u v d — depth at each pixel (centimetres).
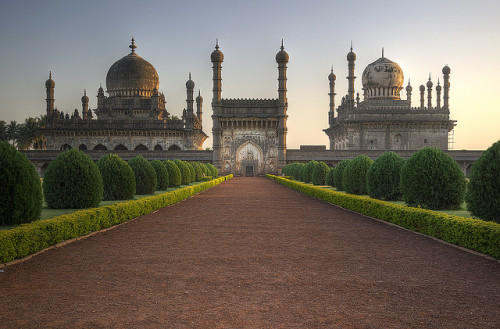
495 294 731
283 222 1580
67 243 1144
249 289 755
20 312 638
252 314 635
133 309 652
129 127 7162
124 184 2108
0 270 859
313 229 1416
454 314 638
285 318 620
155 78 7812
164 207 2086
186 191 2598
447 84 7369
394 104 7550
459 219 1158
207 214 1814
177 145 7319
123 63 7650
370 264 938
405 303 685
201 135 8262
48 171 1692
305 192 3012
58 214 1514
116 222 1487
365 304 680
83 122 7156
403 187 1759
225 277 830
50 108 7256
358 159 2484
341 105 7919
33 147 8881
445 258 991
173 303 680
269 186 4059
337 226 1481
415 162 1708
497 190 1219
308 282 798
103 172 2089
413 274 855
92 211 1327
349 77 7275
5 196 1190
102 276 832
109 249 1080
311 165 4112
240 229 1413
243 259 982
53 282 788
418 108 7219
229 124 6738
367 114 7175
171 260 968
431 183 1648
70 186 1669
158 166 2970
